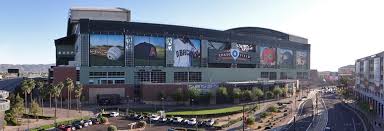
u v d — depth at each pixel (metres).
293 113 169.38
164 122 136.88
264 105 198.25
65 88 194.62
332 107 196.12
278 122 141.88
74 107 178.25
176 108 179.00
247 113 166.62
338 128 130.25
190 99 196.38
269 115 159.62
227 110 169.25
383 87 159.62
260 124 136.50
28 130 114.50
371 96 191.50
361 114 168.38
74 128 120.12
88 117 144.12
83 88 199.25
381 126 135.00
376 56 177.50
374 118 156.00
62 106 181.38
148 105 190.62
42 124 126.94
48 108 173.38
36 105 142.50
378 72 171.62
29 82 157.62
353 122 144.00
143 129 123.31
